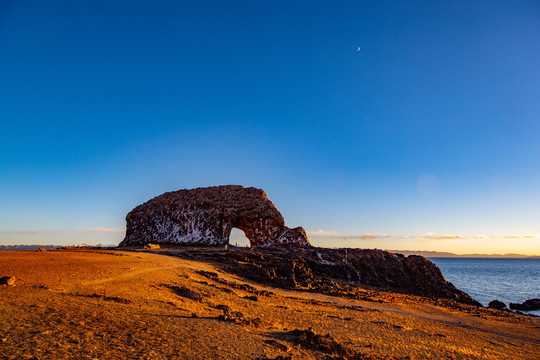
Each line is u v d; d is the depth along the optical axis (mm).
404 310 43219
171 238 84062
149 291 26031
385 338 23734
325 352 16641
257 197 92000
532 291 102250
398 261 71375
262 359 13742
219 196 92688
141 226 91312
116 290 24125
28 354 10438
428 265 69938
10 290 19469
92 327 14172
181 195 97125
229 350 14195
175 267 43750
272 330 20203
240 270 54188
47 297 18750
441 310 47438
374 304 44906
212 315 21938
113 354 11516
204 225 84688
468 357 21875
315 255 69812
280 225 84812
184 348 13367
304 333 18750
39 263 32250
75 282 24750
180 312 20922
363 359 16609
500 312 52750
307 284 53562
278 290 46750
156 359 11703
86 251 54188
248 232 87250
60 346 11469
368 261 70375
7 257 35438
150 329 15188
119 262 40500
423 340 25156
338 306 37500
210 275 42156
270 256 66062
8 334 12008
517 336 34469
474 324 39125
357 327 26531
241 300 31469
